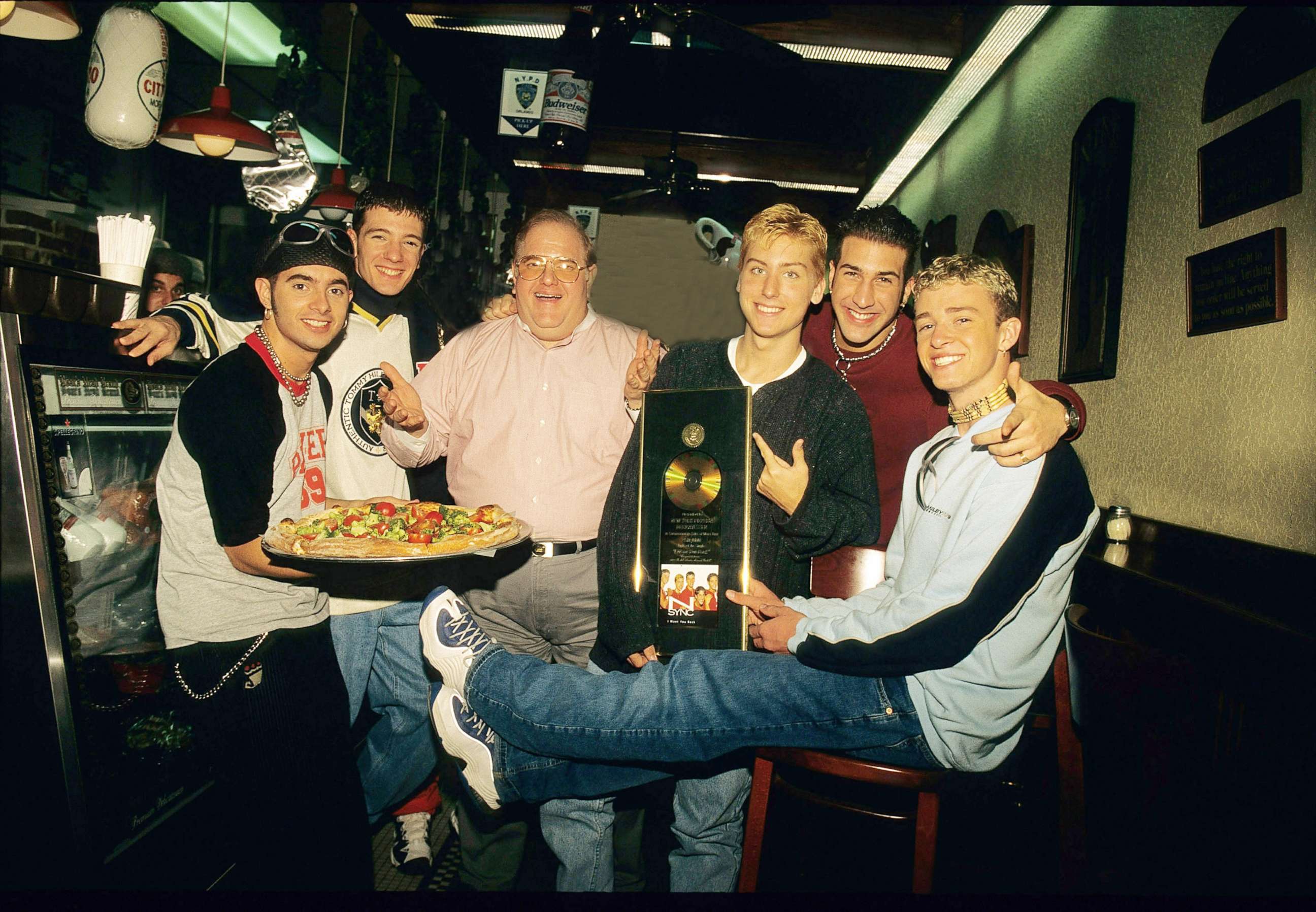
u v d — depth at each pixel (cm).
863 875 216
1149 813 158
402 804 219
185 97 596
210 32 493
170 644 162
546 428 205
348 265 168
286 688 168
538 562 203
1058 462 146
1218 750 157
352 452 213
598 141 599
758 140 605
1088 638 154
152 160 592
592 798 179
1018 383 141
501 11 387
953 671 150
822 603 170
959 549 145
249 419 159
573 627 211
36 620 138
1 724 138
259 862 169
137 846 154
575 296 201
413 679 211
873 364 225
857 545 183
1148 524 252
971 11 383
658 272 752
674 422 171
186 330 178
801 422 176
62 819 142
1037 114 371
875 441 224
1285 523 195
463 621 179
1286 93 199
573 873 182
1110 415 289
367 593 203
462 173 622
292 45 370
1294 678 145
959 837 243
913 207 599
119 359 162
